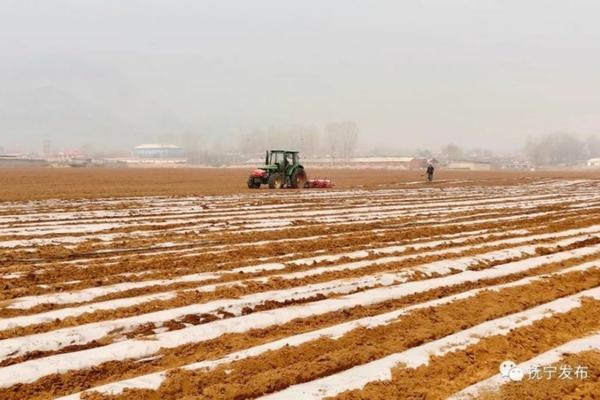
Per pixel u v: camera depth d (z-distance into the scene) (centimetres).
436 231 1616
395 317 766
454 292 940
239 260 1166
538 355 655
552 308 825
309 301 872
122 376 598
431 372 600
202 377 573
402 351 668
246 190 3212
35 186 3475
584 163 16975
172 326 743
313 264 1127
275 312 788
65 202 2366
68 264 1107
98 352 636
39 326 728
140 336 704
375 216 1962
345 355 631
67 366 601
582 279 1023
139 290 909
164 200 2489
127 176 5191
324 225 1705
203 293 884
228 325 731
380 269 1091
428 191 3319
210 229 1595
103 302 825
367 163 14188
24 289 905
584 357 638
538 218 1955
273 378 569
